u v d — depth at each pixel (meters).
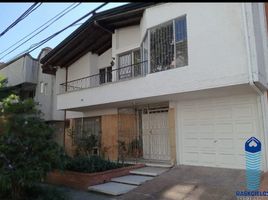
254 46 8.30
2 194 7.88
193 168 10.48
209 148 10.62
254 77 8.18
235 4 8.79
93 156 11.52
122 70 14.62
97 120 15.81
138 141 13.31
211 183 8.48
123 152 13.31
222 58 8.90
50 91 20.20
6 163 7.51
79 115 17.20
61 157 8.32
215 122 10.56
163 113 12.52
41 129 8.10
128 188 8.95
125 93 11.88
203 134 10.85
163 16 10.88
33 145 7.78
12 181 7.46
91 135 14.70
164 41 10.78
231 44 8.76
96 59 17.33
